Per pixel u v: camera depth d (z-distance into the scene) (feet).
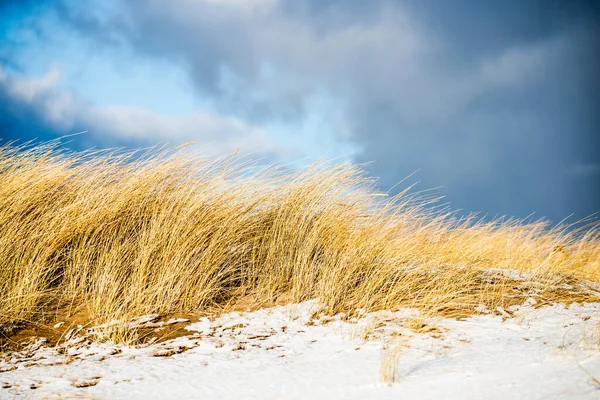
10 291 13.44
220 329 12.47
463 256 17.01
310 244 16.10
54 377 9.49
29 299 13.26
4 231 14.46
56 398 8.29
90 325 12.78
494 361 8.71
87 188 16.57
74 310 13.52
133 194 16.38
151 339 11.96
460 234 18.95
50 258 14.94
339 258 15.89
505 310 13.61
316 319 13.02
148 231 15.61
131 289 13.65
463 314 13.11
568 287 16.26
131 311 13.21
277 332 12.17
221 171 17.51
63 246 15.26
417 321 12.17
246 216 16.75
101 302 13.51
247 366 9.75
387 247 16.57
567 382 6.75
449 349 9.97
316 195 17.74
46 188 16.10
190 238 14.97
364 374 8.59
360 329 11.93
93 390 8.68
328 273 15.06
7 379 9.45
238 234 16.24
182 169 17.52
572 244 20.56
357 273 15.25
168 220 15.57
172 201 16.56
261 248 16.63
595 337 9.62
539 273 17.22
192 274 14.55
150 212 16.42
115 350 11.29
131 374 9.54
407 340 10.84
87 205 15.72
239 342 11.51
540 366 7.91
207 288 14.17
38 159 16.72
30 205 15.57
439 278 15.38
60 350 11.46
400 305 13.78
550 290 15.74
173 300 13.83
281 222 17.03
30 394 8.57
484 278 16.38
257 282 15.57
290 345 11.20
